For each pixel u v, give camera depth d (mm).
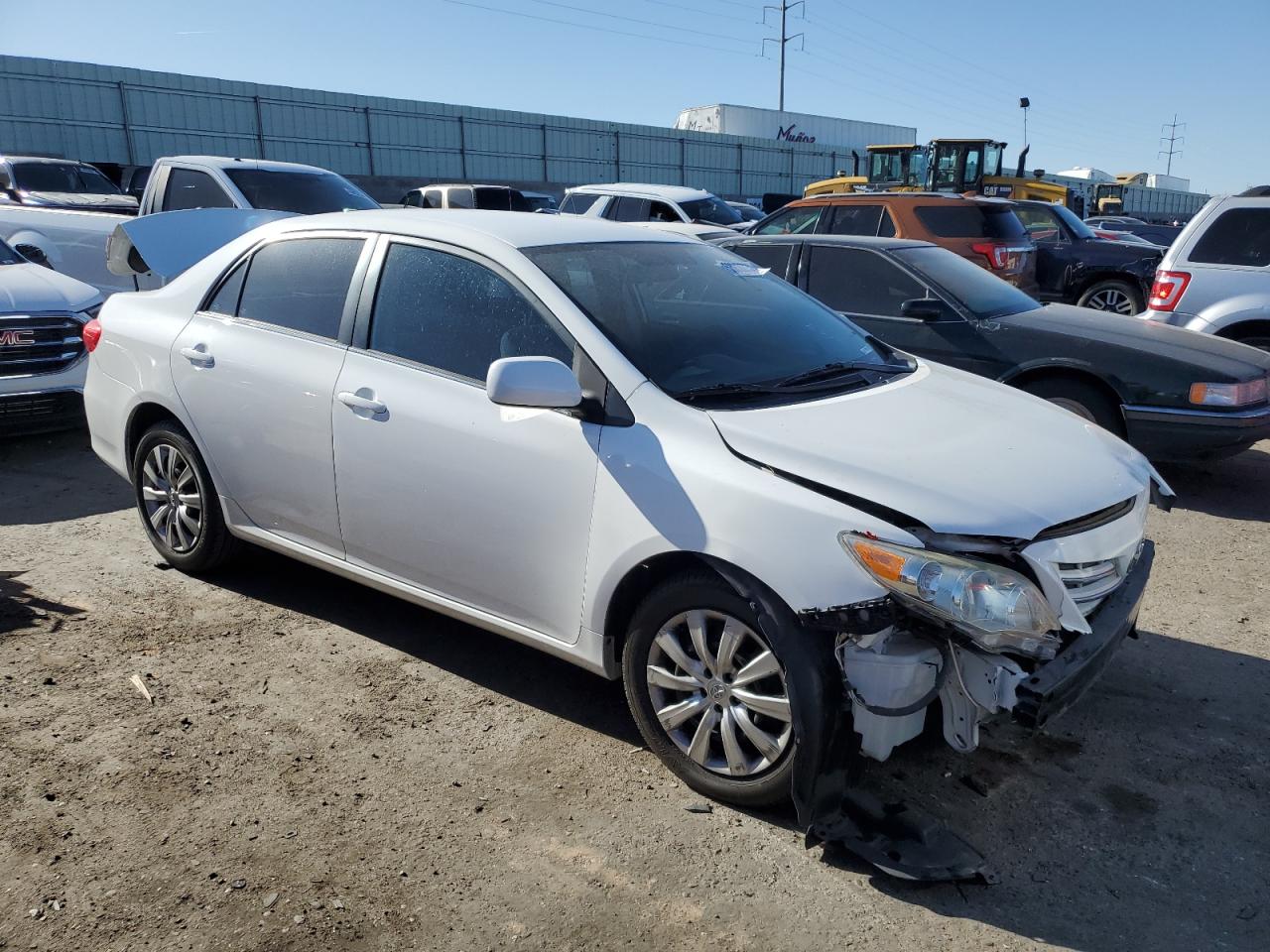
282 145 36219
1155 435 6062
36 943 2451
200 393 4281
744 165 49656
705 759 3102
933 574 2613
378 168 38781
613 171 45219
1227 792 3213
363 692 3738
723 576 2879
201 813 2982
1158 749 3459
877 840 2834
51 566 4852
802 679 2727
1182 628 4469
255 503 4211
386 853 2828
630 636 3182
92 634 4137
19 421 6758
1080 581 2955
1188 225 8047
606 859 2828
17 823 2906
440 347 3604
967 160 20781
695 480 2939
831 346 3873
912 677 2689
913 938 2551
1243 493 6641
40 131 31016
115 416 4766
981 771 3307
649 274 3760
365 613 4430
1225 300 7727
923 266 6871
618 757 3350
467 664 3988
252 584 4695
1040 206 14312
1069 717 3660
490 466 3355
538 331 3385
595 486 3125
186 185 10727
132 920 2539
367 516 3756
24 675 3771
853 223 11055
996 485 2893
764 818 3029
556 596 3293
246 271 4324
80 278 9719
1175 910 2680
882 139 55906
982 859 2826
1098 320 6660
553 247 3656
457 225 3779
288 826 2934
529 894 2676
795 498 2791
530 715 3611
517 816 3014
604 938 2527
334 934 2512
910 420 3258
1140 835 2994
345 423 3746
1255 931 2605
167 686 3729
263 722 3504
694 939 2531
